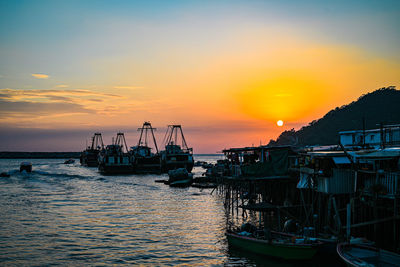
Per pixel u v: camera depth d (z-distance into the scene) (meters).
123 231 38.41
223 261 27.84
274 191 44.12
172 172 96.75
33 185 90.81
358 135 46.81
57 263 27.97
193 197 67.06
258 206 32.03
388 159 27.08
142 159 146.75
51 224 42.19
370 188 24.39
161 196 69.06
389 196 23.20
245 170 38.41
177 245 32.66
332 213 28.62
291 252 25.80
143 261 28.33
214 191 76.38
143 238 35.28
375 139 43.97
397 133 40.38
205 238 34.94
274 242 26.62
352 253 22.14
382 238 24.42
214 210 51.19
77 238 35.38
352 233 26.31
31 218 45.91
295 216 32.78
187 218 45.38
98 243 33.56
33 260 28.64
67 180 109.69
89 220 44.62
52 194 72.00
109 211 51.50
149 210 52.16
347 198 28.41
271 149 41.31
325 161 29.27
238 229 32.88
